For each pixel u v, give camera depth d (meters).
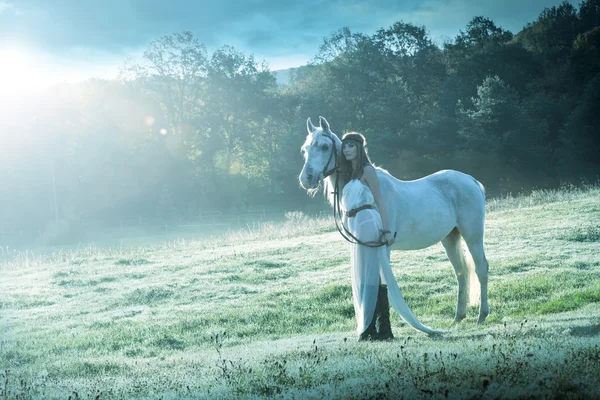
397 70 88.00
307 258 17.95
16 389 6.00
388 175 8.27
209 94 78.25
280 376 4.62
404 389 3.71
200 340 10.38
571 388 3.38
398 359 4.73
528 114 63.22
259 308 12.42
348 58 85.31
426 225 8.38
